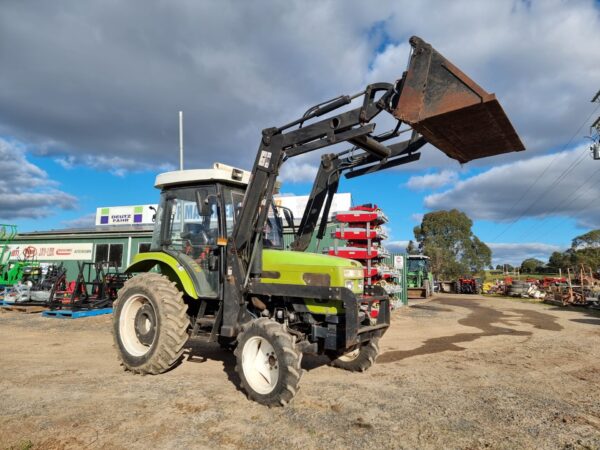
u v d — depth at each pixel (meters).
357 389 5.13
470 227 53.59
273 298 5.40
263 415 4.18
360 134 4.46
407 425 4.00
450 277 51.88
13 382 5.28
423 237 55.53
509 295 30.23
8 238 17.02
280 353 4.39
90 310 12.12
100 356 6.95
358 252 11.13
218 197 5.67
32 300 13.37
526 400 4.89
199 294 5.49
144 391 4.89
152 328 5.68
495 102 3.77
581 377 6.08
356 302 4.42
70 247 18.23
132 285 5.94
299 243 6.13
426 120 4.05
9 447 3.39
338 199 19.00
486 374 6.16
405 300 18.56
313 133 4.81
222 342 6.13
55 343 8.16
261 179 5.15
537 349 8.32
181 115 12.45
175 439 3.59
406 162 5.32
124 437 3.62
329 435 3.72
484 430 3.93
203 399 4.62
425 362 6.97
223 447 3.46
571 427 4.05
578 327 11.99
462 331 10.96
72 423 3.91
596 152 21.94
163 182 6.17
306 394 4.88
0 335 9.10
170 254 5.94
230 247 5.25
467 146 4.55
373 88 4.47
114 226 20.14
